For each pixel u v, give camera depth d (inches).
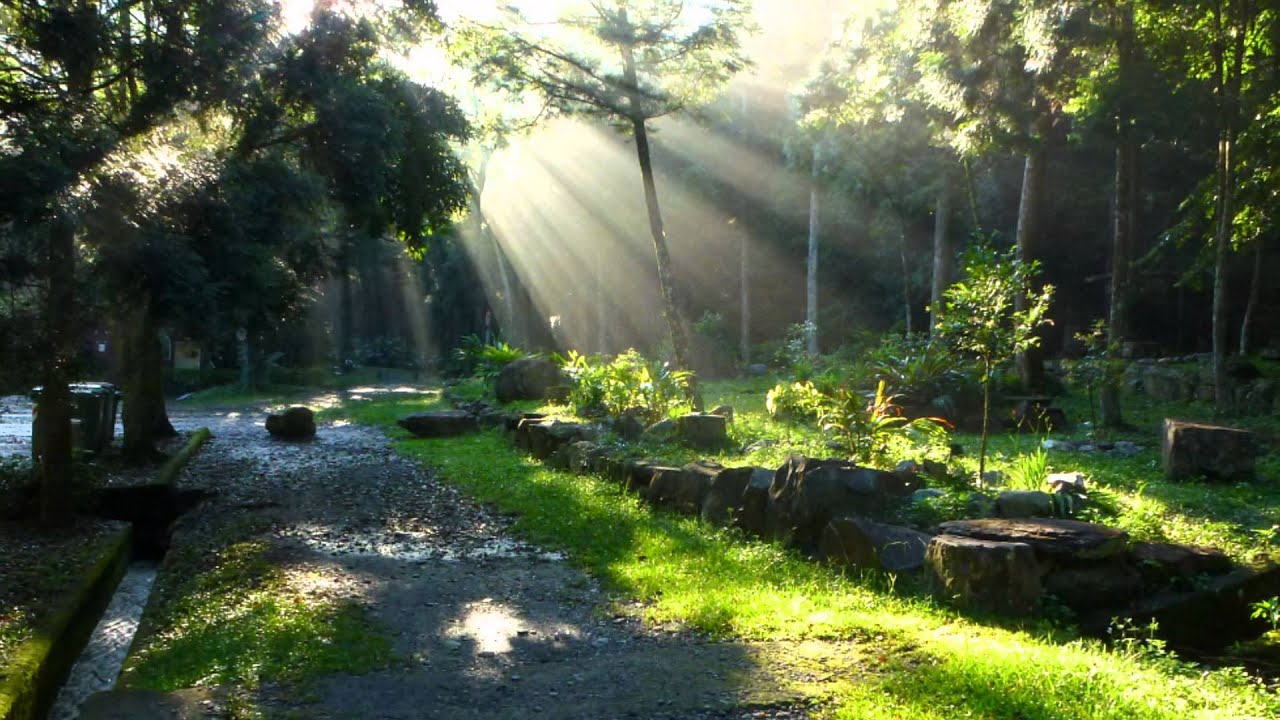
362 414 1039.6
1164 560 273.7
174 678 223.6
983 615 255.3
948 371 663.1
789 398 617.0
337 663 232.7
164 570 346.9
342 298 2447.1
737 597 279.0
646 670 225.0
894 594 276.5
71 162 310.2
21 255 313.9
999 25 685.9
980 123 762.2
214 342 408.5
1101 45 599.8
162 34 398.6
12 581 302.0
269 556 356.8
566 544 371.2
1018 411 646.5
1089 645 232.1
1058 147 1100.5
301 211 510.3
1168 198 1155.9
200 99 405.7
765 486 355.9
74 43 346.0
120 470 568.1
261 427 919.0
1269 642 256.8
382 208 661.3
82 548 355.9
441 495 499.5
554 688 215.8
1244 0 571.2
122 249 333.1
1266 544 301.1
